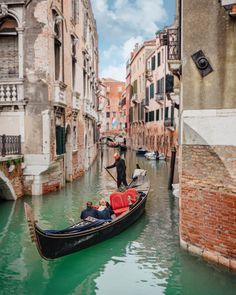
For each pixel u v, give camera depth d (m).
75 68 16.55
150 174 19.70
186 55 6.32
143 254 7.46
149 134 36.84
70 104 15.39
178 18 8.68
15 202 11.38
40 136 11.88
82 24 18.73
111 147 51.47
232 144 5.83
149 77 35.72
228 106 5.94
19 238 8.36
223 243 5.99
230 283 5.87
